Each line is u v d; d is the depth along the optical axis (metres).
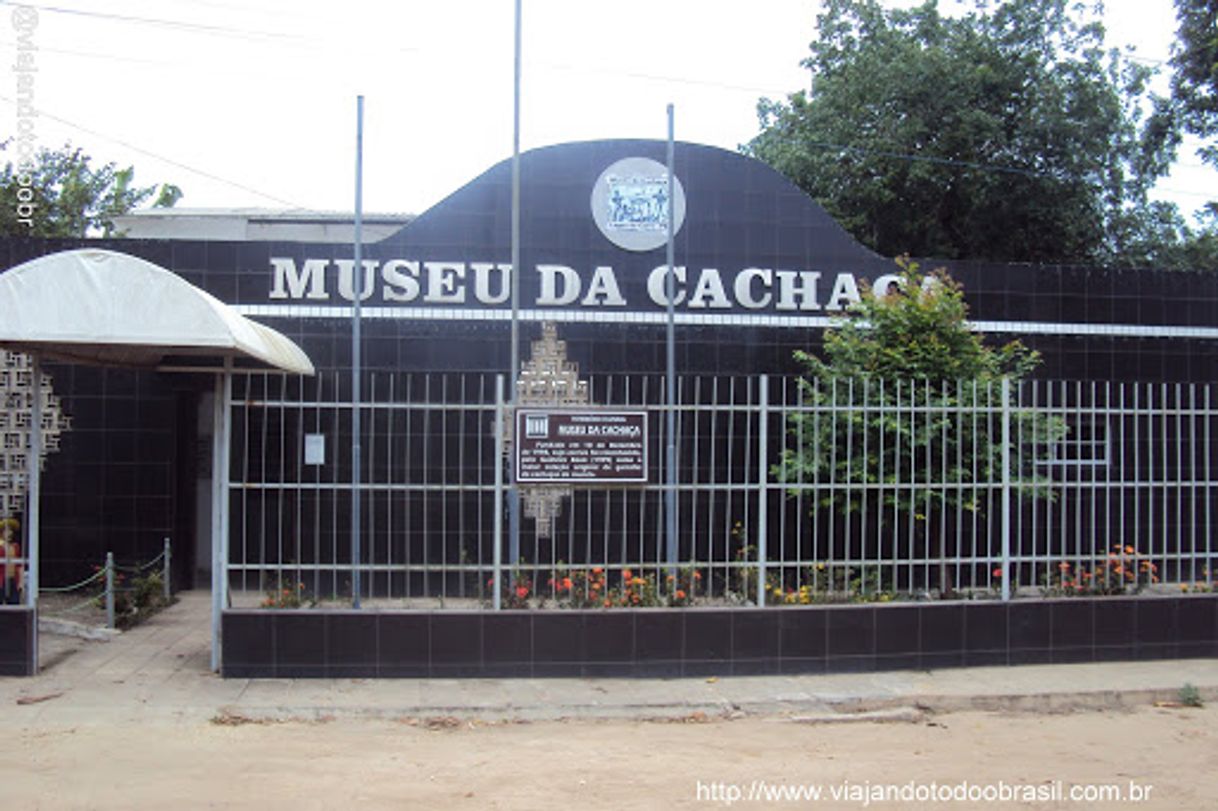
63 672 8.70
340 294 12.67
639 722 7.77
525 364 12.77
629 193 13.03
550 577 9.02
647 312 13.00
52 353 8.67
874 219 24.25
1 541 10.24
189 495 13.14
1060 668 9.23
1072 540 13.55
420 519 12.48
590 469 8.94
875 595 9.37
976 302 13.66
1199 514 14.12
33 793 5.91
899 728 7.74
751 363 13.12
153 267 7.70
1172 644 9.61
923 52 23.09
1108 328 13.96
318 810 5.73
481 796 6.02
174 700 7.87
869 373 10.79
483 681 8.53
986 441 10.09
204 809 5.71
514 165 11.30
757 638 8.87
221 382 8.88
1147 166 22.19
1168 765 6.87
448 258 12.81
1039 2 23.61
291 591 9.01
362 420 12.54
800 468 9.55
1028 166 23.20
